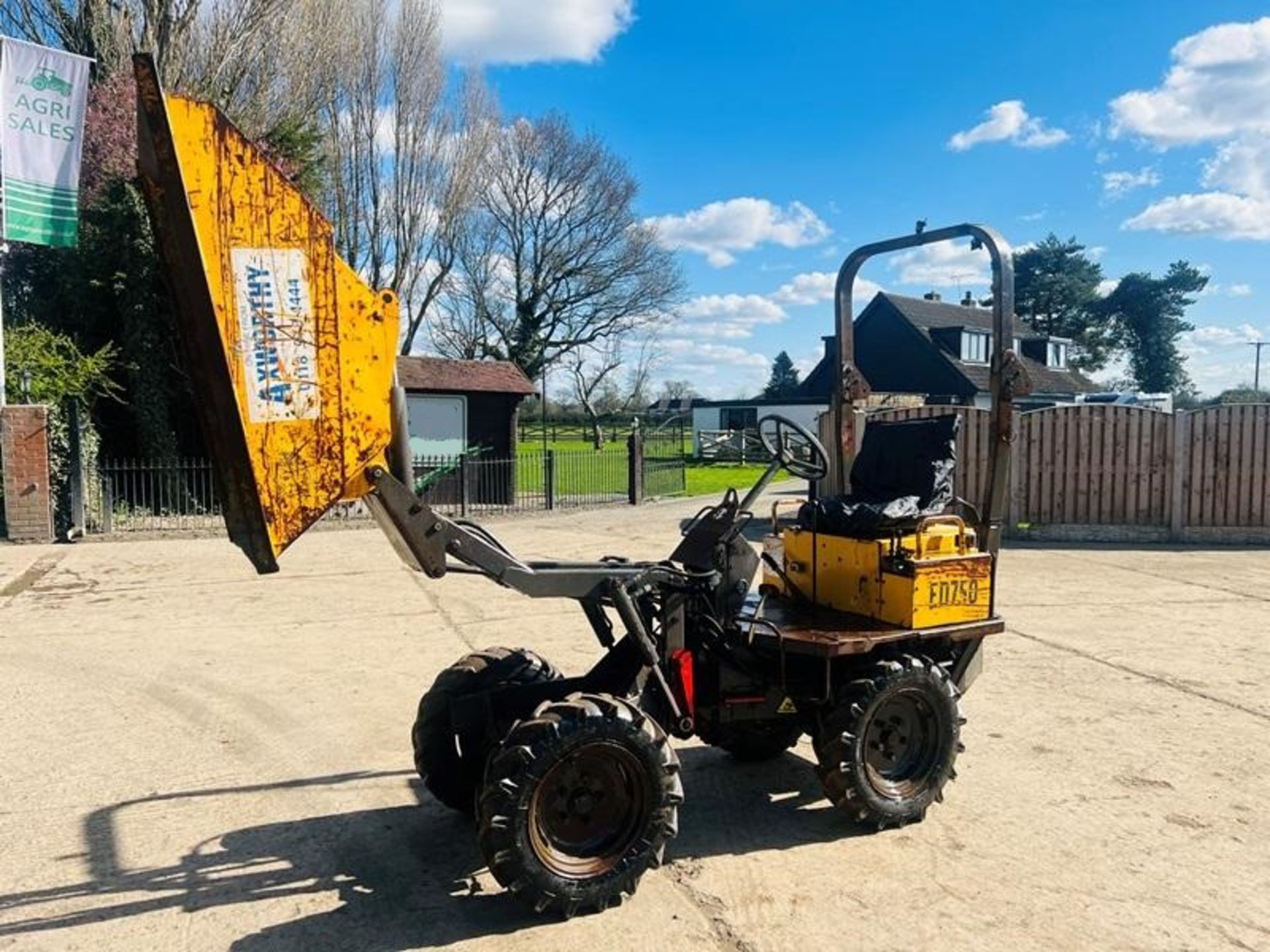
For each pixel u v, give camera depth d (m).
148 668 6.50
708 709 4.16
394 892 3.54
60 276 15.84
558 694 3.96
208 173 2.82
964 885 3.60
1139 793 4.48
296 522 3.10
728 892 3.54
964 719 4.31
